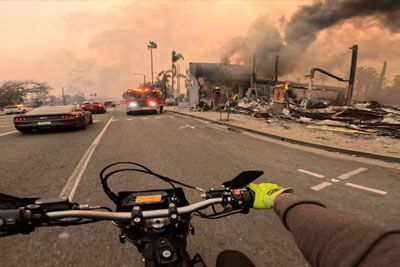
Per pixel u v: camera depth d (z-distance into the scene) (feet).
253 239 9.81
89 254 8.93
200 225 10.87
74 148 27.48
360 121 47.50
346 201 13.37
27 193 14.53
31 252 9.13
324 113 58.70
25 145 29.84
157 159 22.18
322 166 19.81
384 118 48.67
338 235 2.02
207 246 9.39
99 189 15.02
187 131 40.52
